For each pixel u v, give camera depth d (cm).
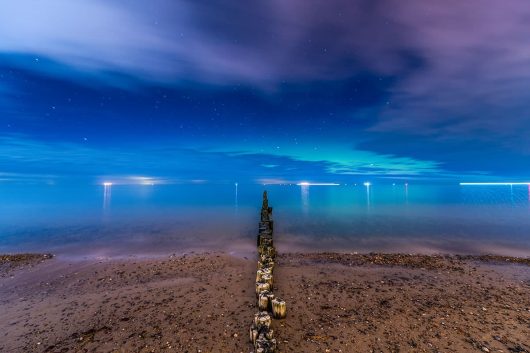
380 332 771
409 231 2469
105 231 2466
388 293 1043
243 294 1035
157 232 2425
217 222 2998
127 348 710
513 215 3528
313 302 962
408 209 4328
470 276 1242
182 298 1002
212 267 1375
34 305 963
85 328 809
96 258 1569
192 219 3225
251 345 717
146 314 885
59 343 736
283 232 2436
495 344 714
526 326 802
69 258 1571
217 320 842
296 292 1049
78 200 6450
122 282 1183
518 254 1705
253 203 5681
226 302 967
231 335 762
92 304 963
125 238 2177
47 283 1177
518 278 1219
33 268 1387
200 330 788
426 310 902
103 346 720
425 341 728
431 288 1097
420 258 1530
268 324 733
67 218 3297
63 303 975
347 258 1526
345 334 761
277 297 929
